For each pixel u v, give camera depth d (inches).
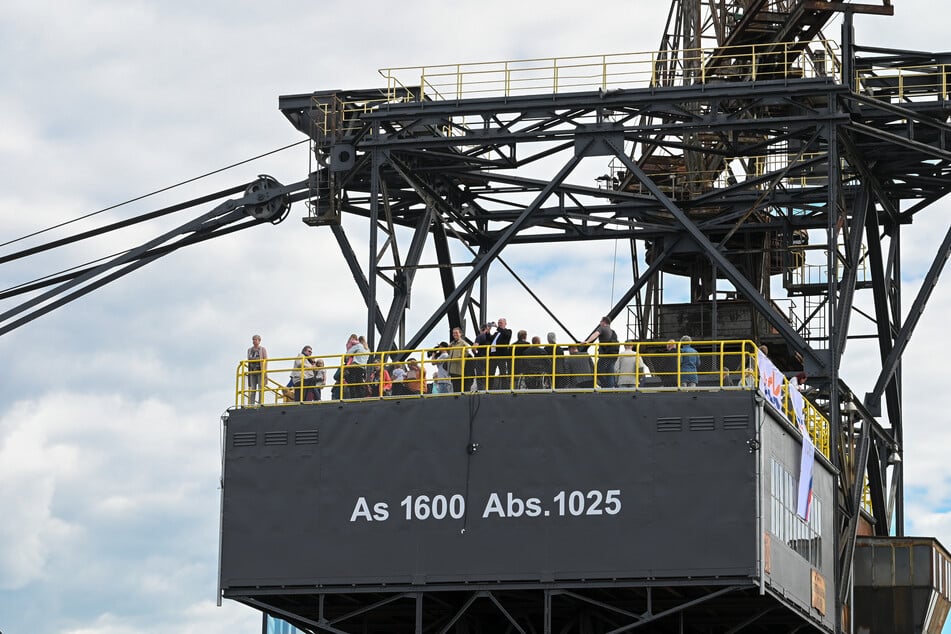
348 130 2792.8
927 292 2802.7
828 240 2610.7
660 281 3043.8
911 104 2719.0
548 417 2340.1
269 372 2425.0
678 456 2304.4
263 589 2367.1
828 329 2613.2
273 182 2928.2
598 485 2314.2
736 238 3016.7
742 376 2326.5
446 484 2348.7
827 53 2664.9
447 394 2372.0
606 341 2377.0
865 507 2844.5
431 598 2410.2
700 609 2448.3
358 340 2456.9
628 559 2292.1
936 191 2891.2
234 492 2397.9
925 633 2743.6
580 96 2669.8
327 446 2389.3
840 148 2731.3
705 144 2960.1
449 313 2960.1
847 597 2659.9
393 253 2721.5
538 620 2501.2
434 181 2859.3
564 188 2866.6
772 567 2324.1
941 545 2802.7
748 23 2837.1
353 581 2348.7
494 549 2322.8
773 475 2354.8
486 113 2691.9
